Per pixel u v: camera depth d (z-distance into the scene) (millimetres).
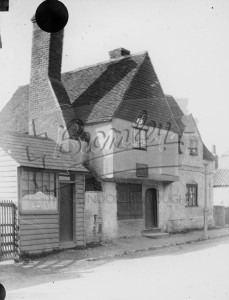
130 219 17266
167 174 18312
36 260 11570
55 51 16859
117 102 16312
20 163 11852
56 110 16125
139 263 11352
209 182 23062
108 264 11164
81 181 14195
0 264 10875
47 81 16547
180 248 14680
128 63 17953
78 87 18188
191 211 21203
